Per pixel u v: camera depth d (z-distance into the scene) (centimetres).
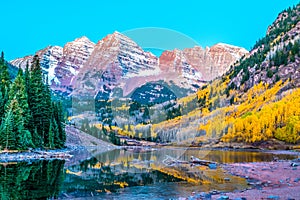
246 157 3141
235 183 1243
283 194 1000
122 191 698
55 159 2442
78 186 837
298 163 2227
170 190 871
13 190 990
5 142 2977
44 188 1015
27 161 2295
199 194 920
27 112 3334
